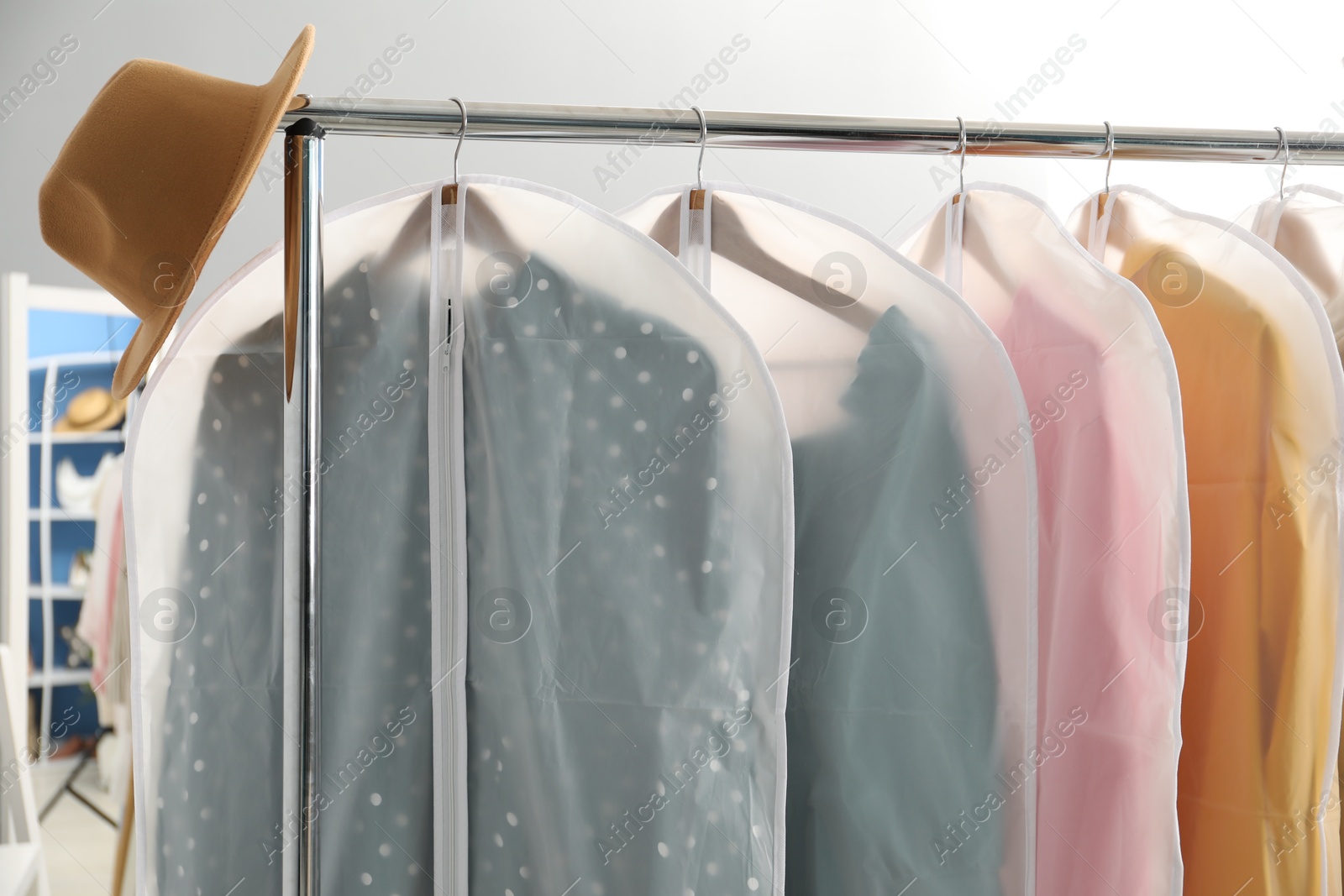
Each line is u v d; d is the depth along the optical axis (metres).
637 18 1.74
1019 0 1.87
